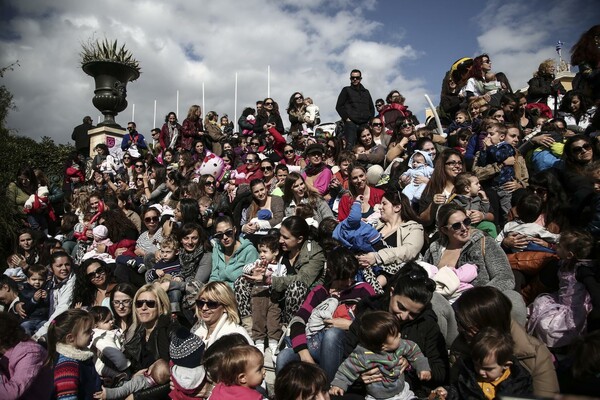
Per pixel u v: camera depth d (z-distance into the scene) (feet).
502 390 9.45
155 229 24.66
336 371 12.33
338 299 14.16
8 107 43.47
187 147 43.16
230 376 10.85
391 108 32.42
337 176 25.46
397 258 15.34
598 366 8.27
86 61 55.98
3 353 11.94
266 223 21.88
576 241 12.31
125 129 55.77
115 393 13.01
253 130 41.16
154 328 15.30
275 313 15.61
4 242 31.91
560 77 38.14
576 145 16.20
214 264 19.13
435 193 18.65
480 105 26.37
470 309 10.30
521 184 18.62
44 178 34.30
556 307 12.29
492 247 13.83
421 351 11.85
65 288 20.03
